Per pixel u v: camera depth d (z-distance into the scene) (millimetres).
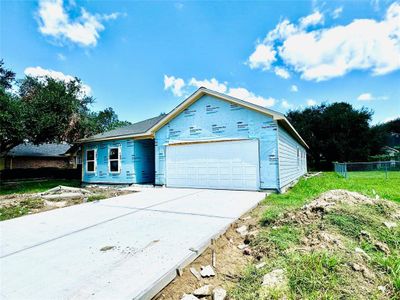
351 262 2307
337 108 27203
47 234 3650
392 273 2176
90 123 17500
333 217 3357
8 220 4637
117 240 3258
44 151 22984
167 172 10250
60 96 13742
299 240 2902
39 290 2025
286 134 10289
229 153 8805
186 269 2488
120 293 1938
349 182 10930
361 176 14805
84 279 2188
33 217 4859
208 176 9219
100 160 12805
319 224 3240
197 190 8703
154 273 2252
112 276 2221
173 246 2945
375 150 26328
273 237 3025
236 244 3309
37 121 12234
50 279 2207
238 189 8570
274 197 6922
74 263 2541
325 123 26469
